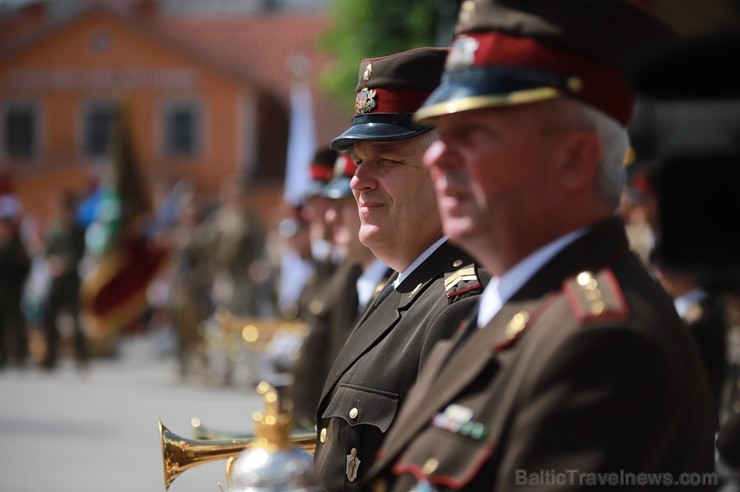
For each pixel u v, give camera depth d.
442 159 5.22
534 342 5.01
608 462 4.65
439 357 5.78
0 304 42.81
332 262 18.97
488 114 5.09
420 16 69.56
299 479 5.42
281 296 37.75
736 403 11.84
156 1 103.56
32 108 96.12
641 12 5.12
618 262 5.22
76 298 41.59
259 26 99.44
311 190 17.09
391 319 8.15
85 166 93.00
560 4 5.12
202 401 32.59
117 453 24.11
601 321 4.84
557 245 5.22
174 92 93.19
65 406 31.64
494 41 5.16
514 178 5.08
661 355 4.82
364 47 71.81
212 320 37.31
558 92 5.04
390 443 5.50
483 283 7.67
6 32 105.62
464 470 5.01
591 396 4.73
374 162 8.67
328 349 14.03
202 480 21.11
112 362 45.78
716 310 12.04
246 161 92.38
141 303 43.09
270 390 5.66
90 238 44.97
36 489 20.20
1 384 37.47
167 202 61.69
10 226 43.06
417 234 8.55
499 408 5.02
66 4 105.81
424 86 8.70
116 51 94.56
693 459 5.00
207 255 37.72
